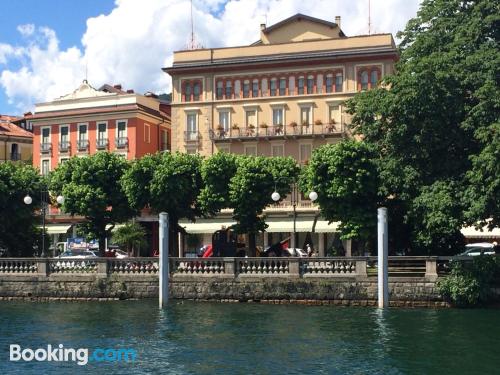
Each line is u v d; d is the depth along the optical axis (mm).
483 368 25438
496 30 41844
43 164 83688
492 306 39469
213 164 52219
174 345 29500
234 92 77250
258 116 76250
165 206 52844
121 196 54875
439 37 43438
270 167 52125
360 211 46531
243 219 52062
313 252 68062
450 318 35875
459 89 40594
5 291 45375
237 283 42219
